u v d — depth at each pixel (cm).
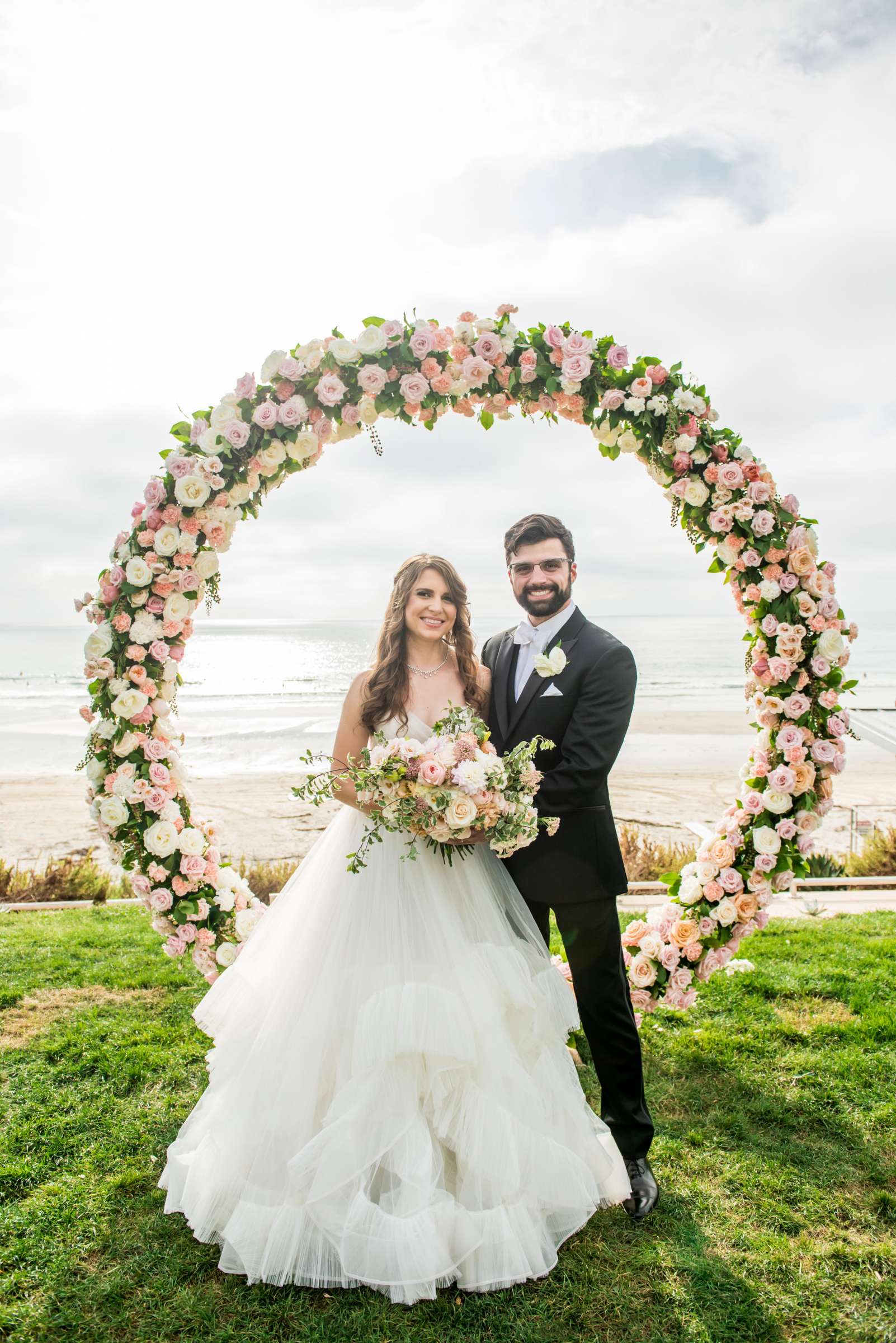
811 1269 248
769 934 538
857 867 866
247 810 1228
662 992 357
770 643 356
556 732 304
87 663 325
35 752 2058
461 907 288
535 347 337
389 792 263
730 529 340
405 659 306
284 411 323
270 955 298
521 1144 251
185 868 334
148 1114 329
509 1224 239
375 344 323
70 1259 252
